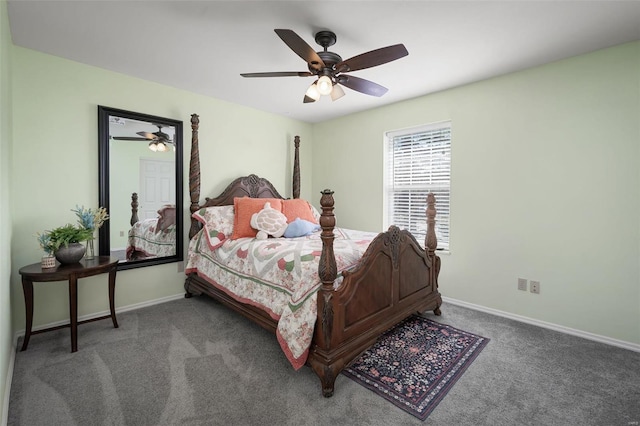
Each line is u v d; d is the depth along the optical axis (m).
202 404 1.69
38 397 1.72
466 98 3.15
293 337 1.89
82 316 2.77
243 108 3.93
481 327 2.70
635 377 1.95
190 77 3.04
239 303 2.63
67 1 1.85
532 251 2.78
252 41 2.34
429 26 2.09
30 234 2.48
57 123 2.61
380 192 3.95
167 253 3.30
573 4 1.85
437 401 1.72
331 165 4.53
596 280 2.47
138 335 2.50
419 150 3.64
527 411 1.65
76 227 2.69
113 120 2.91
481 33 2.18
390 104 3.80
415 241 2.66
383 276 2.29
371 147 4.03
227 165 3.79
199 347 2.31
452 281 3.31
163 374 1.96
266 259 2.35
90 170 2.79
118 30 2.19
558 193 2.63
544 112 2.69
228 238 3.08
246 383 1.88
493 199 3.00
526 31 2.15
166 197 3.28
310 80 3.10
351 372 2.00
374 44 2.33
